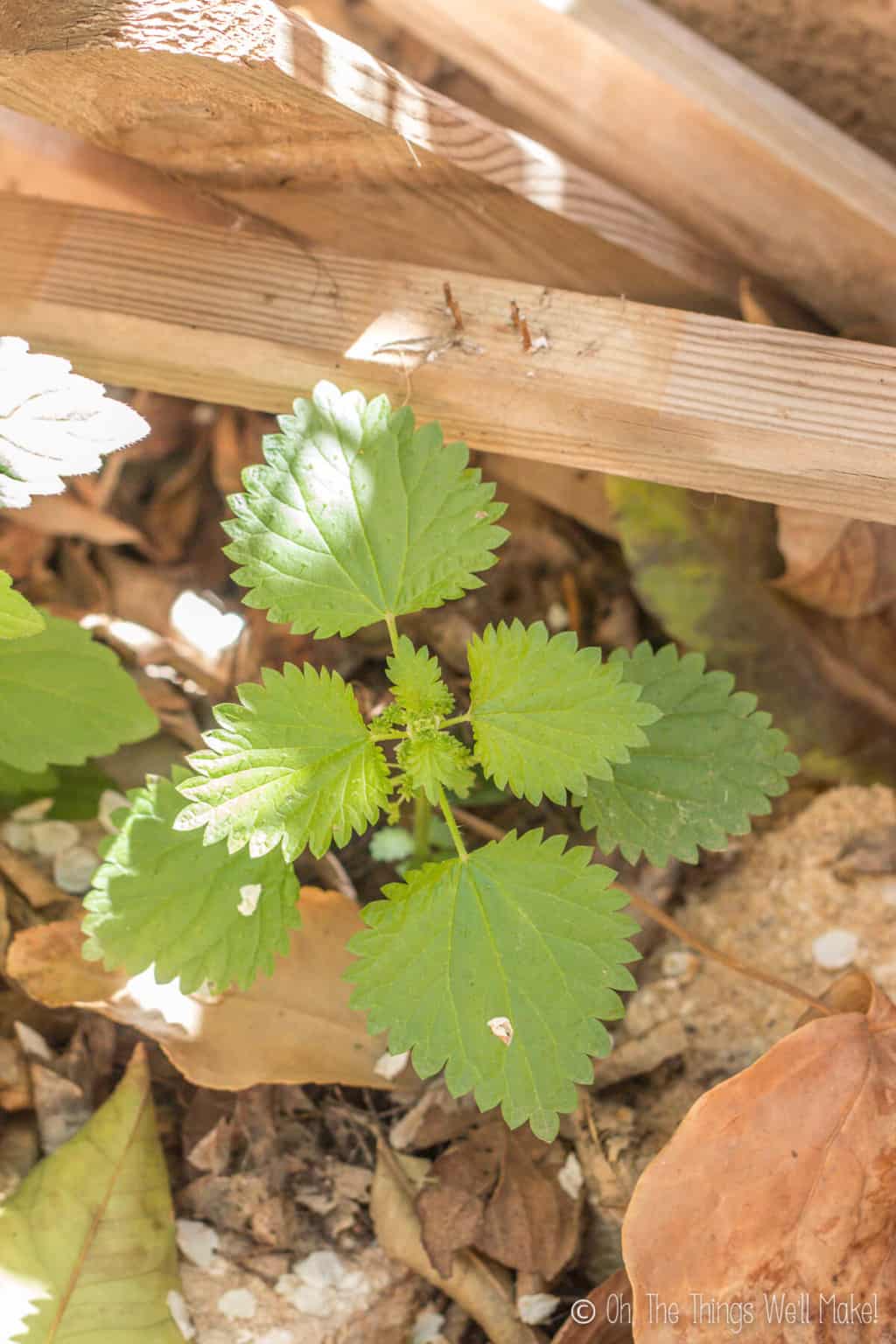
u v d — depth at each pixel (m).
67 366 0.56
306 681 0.57
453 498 0.57
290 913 0.59
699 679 0.60
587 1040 0.56
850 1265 0.57
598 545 0.70
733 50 0.67
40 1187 0.59
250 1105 0.61
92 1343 0.58
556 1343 0.58
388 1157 0.61
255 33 0.54
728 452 0.59
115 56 0.54
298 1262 0.60
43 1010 0.62
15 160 0.62
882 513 0.59
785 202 0.63
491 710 0.58
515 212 0.61
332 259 0.60
